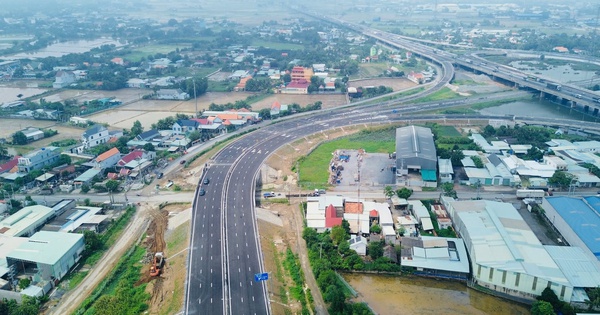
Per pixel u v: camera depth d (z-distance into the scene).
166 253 169.00
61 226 182.75
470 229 166.62
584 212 178.50
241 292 141.88
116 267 160.25
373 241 172.50
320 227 181.62
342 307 134.25
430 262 156.75
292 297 143.62
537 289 141.75
